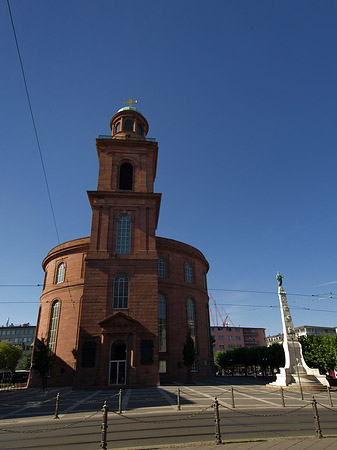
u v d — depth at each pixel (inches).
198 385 1304.1
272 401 812.6
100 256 1395.2
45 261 1840.6
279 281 1371.8
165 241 1780.3
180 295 1724.9
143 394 968.3
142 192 1545.3
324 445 374.9
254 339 4746.6
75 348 1459.2
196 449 366.9
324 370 1412.4
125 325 1245.7
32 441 422.3
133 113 1898.4
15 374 2691.9
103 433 374.3
